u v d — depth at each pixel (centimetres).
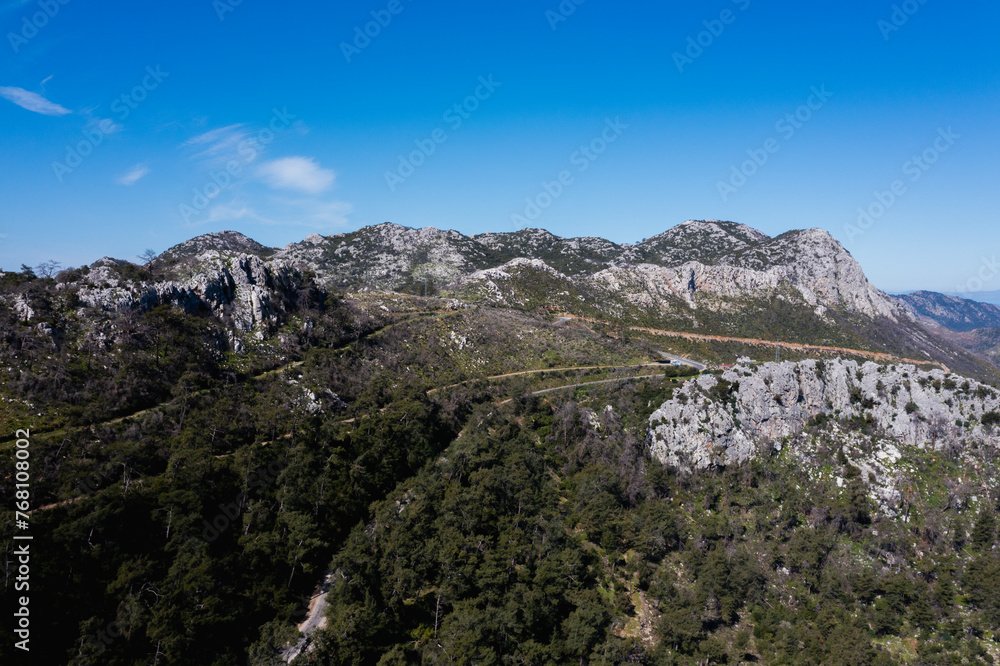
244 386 12706
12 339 10700
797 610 9988
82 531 7738
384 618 8162
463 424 14712
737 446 13325
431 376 16975
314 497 10012
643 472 12975
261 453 10494
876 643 9388
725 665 8731
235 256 15762
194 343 12912
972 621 9762
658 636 9125
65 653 6994
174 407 11181
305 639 7994
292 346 14938
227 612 7919
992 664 9025
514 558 9412
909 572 10856
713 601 10044
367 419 12581
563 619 9012
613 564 10575
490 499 10481
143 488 8950
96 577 7662
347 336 16938
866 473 12744
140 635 7356
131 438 10081
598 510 11281
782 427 13975
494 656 7662
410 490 11075
